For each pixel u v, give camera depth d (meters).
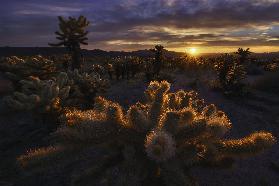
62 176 5.39
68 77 10.13
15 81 13.02
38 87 8.38
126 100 10.76
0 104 10.71
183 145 2.45
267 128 9.12
